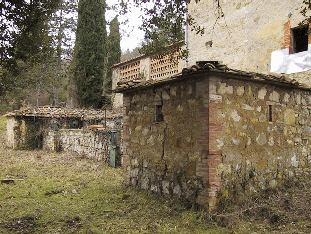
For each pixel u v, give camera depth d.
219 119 5.89
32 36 5.56
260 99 6.73
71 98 24.03
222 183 5.86
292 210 5.70
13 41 5.39
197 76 6.00
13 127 19.25
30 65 6.13
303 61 9.30
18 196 7.62
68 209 6.52
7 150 18.41
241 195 6.11
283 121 7.30
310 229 4.86
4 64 5.49
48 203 6.93
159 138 7.18
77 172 10.91
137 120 8.07
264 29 10.53
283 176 7.18
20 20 5.38
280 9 10.07
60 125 19.36
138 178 7.93
